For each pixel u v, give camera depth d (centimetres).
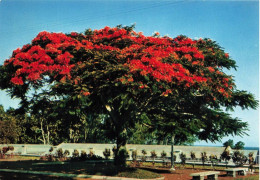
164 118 1853
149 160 3562
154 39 1761
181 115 1823
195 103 1992
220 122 1925
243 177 1983
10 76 1599
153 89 1448
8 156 4259
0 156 4038
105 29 1883
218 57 1806
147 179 1720
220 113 1972
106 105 1933
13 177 1823
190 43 1836
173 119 1773
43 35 1744
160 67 1456
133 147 4038
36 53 1623
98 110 2252
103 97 1697
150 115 2173
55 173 1952
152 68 1455
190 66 1658
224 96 1798
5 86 1661
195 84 1617
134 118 2098
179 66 1553
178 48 1744
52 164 2747
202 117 1964
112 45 1759
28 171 2083
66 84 1480
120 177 1756
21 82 1544
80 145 4669
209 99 1875
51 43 1727
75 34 1883
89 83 1532
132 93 1429
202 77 1667
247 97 1898
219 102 1989
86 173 1902
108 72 1441
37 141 6638
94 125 5512
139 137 5047
